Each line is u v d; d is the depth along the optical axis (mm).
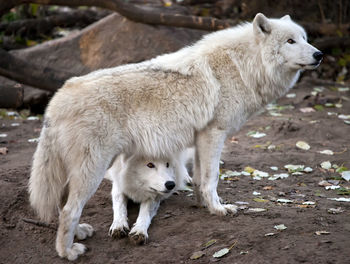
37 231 8461
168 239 7688
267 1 22125
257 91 8711
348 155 11766
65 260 7477
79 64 17156
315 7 22891
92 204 9273
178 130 8125
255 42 8617
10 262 7742
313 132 13523
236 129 8672
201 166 8422
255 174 10695
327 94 17578
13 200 9016
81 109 7395
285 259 6441
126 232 8023
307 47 8469
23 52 17297
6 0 14680
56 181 7676
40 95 16203
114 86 7719
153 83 7980
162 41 17297
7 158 11234
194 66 8367
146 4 19531
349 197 9203
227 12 22469
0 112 15664
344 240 6773
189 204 9219
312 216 7867
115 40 17344
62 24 21328
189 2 22797
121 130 7664
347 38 20750
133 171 8500
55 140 7473
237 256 6758
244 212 8328
